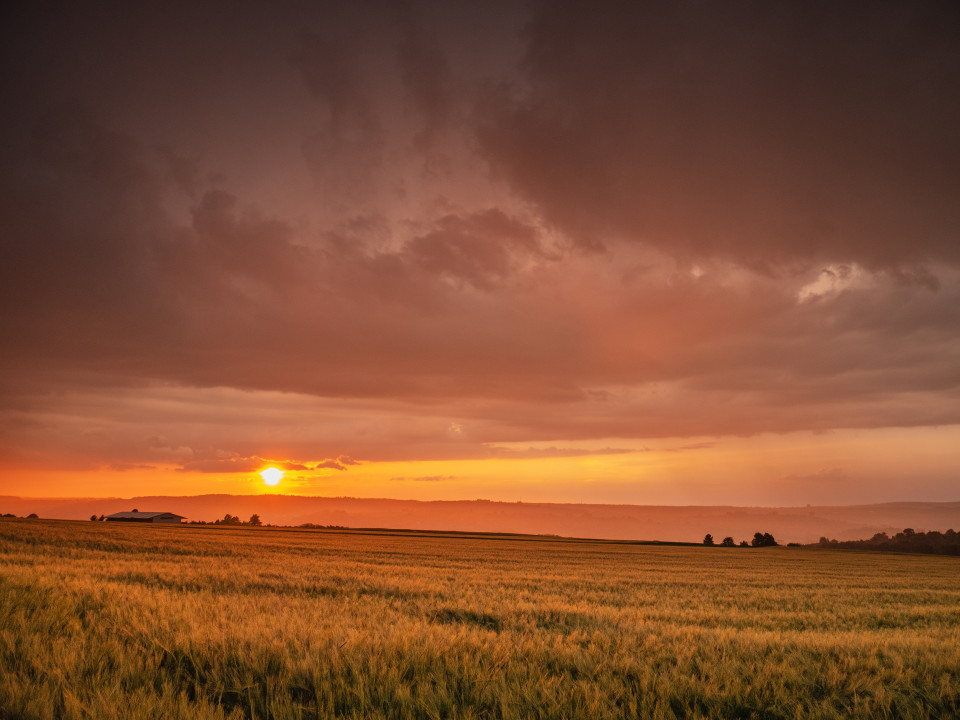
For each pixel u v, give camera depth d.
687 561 57.22
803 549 122.50
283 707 4.67
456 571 28.78
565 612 13.24
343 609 10.95
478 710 5.05
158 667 5.66
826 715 5.42
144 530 68.75
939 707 5.92
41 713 4.29
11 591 8.24
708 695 5.62
